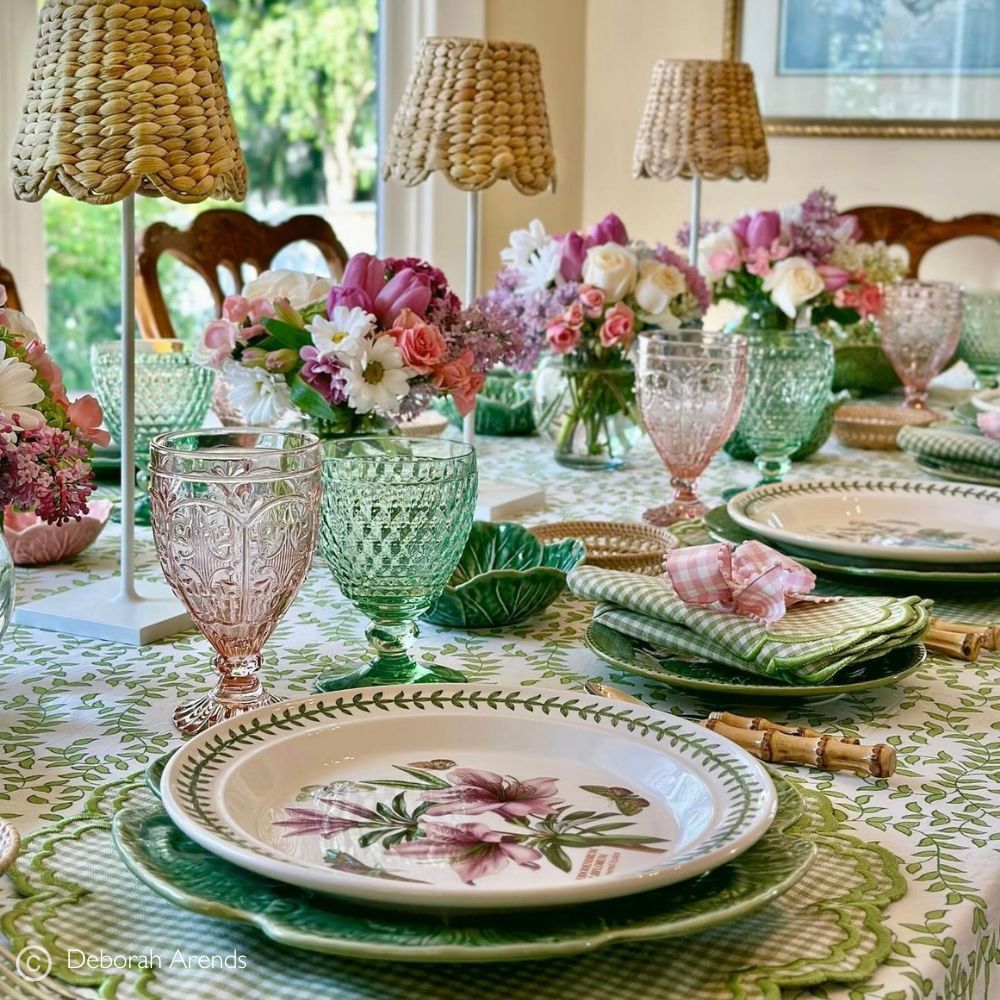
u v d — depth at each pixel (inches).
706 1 138.3
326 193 131.3
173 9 38.3
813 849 25.1
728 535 48.6
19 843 24.9
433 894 21.7
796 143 137.0
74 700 36.3
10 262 94.7
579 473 67.2
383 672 37.4
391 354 44.4
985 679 39.4
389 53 124.4
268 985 22.8
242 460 32.2
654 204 143.3
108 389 57.4
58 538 48.3
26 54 92.6
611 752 30.1
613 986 22.8
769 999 22.3
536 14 133.9
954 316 80.4
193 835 23.9
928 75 130.8
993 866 27.5
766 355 61.5
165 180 38.5
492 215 131.1
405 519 35.3
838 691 35.2
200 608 33.0
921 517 53.5
